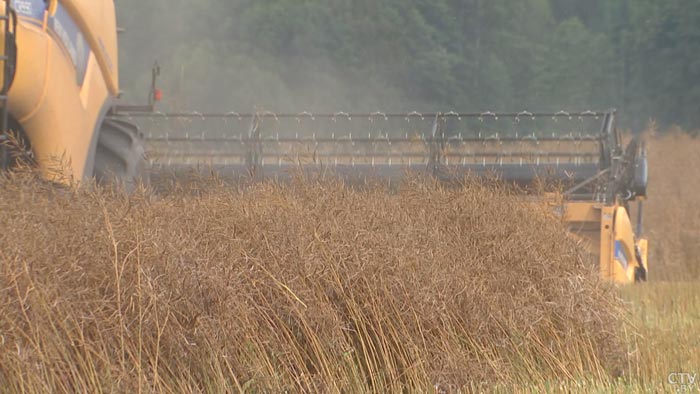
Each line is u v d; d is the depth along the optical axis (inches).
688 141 3986.2
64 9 1218.0
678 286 1589.6
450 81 5634.8
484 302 976.9
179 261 839.1
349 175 1457.9
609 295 1085.8
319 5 5310.0
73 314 789.2
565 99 6225.4
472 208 1107.3
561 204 1282.0
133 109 1503.4
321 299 906.1
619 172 1849.2
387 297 933.2
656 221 2869.1
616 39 6589.6
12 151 1064.2
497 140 1839.3
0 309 762.8
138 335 806.5
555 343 1008.9
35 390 762.8
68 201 882.8
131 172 1343.5
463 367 926.4
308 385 869.8
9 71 1040.2
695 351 1057.5
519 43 6063.0
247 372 853.8
